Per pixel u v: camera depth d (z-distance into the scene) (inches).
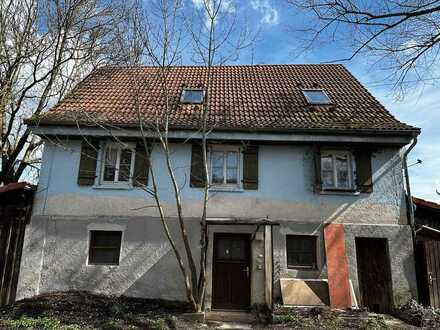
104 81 521.7
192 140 414.0
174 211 401.1
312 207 399.2
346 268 372.8
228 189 404.8
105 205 402.6
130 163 422.0
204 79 543.8
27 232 395.2
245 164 410.9
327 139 397.4
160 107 446.6
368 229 390.9
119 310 335.0
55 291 381.7
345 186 411.2
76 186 407.5
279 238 390.3
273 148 416.8
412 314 335.6
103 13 506.6
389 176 406.3
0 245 386.3
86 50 529.3
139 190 405.4
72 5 508.1
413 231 389.4
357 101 471.2
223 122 403.9
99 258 396.2
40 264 388.2
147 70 570.3
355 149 410.9
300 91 502.9
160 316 326.6
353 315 339.6
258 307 366.3
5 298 375.9
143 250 391.2
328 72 581.0
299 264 391.5
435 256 372.8
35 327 290.2
